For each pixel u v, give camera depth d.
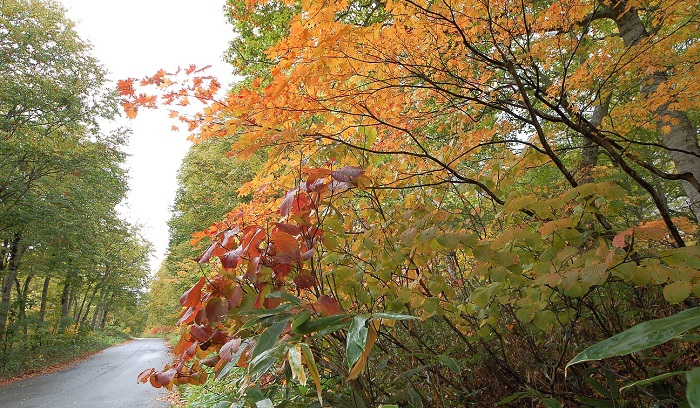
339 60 1.45
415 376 1.62
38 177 12.34
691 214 3.34
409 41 1.60
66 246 14.04
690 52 1.98
